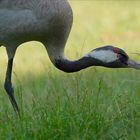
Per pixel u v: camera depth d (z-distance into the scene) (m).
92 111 10.94
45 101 11.73
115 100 11.52
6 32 12.06
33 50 21.95
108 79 14.60
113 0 31.86
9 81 12.50
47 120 10.66
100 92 12.09
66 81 12.38
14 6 11.86
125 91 12.15
